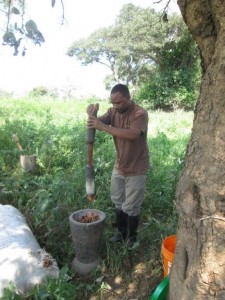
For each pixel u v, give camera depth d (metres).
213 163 1.86
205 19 1.95
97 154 5.85
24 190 4.61
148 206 4.39
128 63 24.62
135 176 3.29
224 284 1.84
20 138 7.03
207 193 1.88
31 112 12.46
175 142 7.25
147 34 19.09
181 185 2.06
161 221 4.16
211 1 1.86
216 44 1.91
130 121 3.19
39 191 4.08
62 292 2.68
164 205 4.43
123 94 3.07
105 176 4.72
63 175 4.84
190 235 2.01
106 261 3.33
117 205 3.57
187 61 16.84
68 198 4.05
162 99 16.91
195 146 1.99
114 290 3.06
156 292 2.35
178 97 16.45
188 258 2.04
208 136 1.90
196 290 1.95
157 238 3.64
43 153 5.80
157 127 9.30
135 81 24.05
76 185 4.47
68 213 3.99
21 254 2.81
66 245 3.57
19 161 5.97
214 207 1.85
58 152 5.93
